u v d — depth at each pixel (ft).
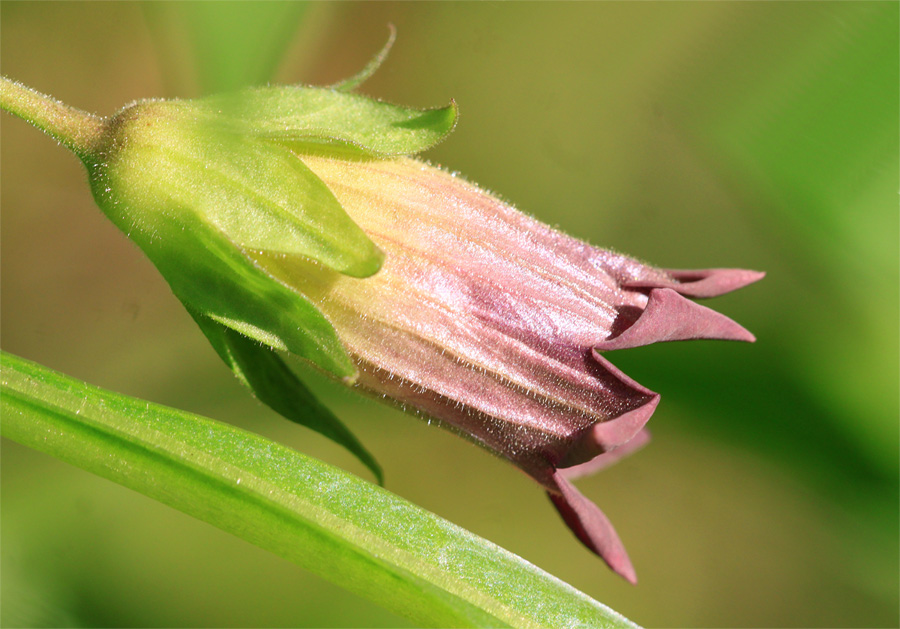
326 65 0.58
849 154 0.54
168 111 0.45
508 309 0.45
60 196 0.58
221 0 0.51
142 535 0.57
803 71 0.54
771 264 0.58
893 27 0.53
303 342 0.44
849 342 0.57
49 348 0.58
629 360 0.58
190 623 0.57
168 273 0.45
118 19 0.56
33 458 0.57
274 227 0.44
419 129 0.45
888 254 0.54
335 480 0.45
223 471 0.45
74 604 0.56
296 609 0.57
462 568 0.44
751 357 0.58
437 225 0.45
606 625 0.44
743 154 0.55
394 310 0.45
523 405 0.45
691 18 0.57
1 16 0.56
